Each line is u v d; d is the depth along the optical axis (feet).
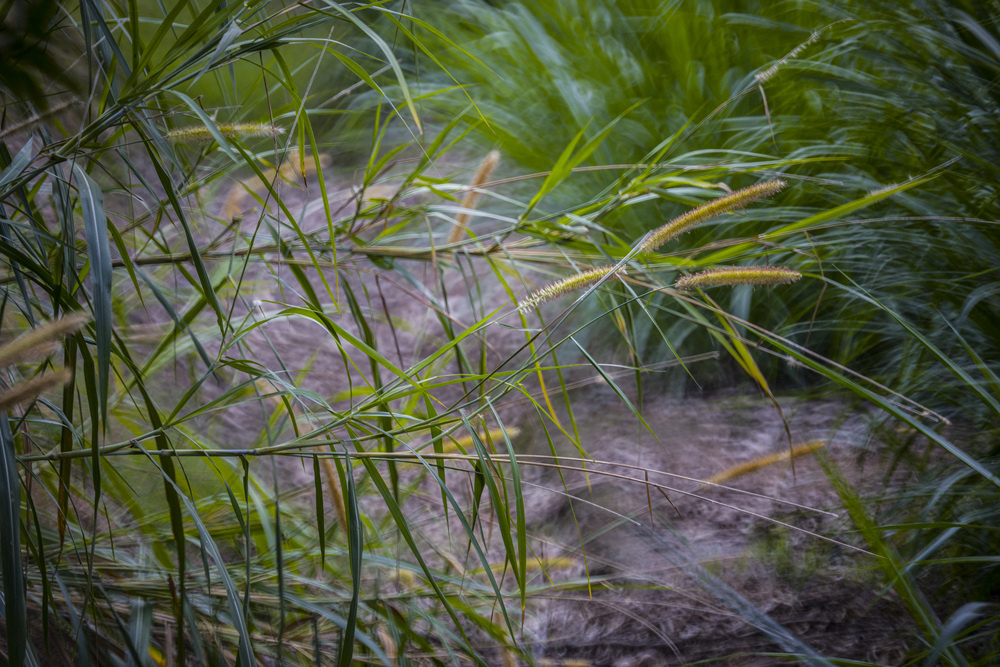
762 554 5.40
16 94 4.49
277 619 4.73
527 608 5.34
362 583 4.96
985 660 4.61
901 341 5.98
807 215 6.41
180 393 6.17
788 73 6.85
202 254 5.04
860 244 6.10
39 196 5.16
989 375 4.66
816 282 6.57
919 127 5.99
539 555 5.62
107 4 4.52
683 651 5.03
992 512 4.98
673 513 5.76
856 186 5.96
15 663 3.63
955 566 5.03
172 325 5.59
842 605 5.09
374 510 5.84
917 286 5.87
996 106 5.60
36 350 3.61
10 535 3.68
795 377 6.64
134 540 4.91
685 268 5.13
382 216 5.22
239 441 6.18
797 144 6.77
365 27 4.11
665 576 5.41
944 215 5.65
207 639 4.51
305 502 5.69
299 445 4.25
